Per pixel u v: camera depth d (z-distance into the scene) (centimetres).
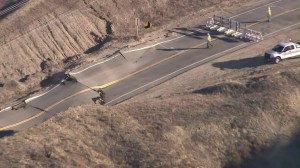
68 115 12531
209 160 11850
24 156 10538
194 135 12262
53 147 10962
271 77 15162
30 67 19150
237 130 12725
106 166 10781
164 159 11144
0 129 14525
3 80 18250
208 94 14500
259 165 12088
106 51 19725
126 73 18162
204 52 19425
